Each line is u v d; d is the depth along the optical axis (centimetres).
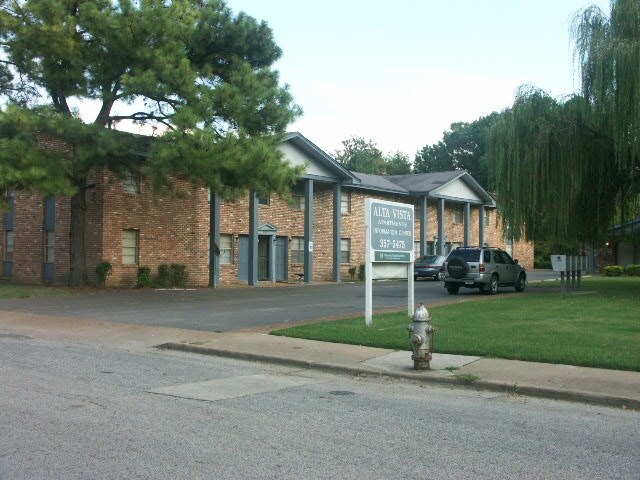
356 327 1391
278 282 3381
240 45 2470
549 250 6188
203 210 3084
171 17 2172
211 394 838
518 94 2341
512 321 1469
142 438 621
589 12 2122
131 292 2462
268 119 2377
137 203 2780
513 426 697
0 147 1980
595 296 2164
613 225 2572
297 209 3612
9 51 2180
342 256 3881
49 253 2908
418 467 549
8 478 506
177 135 2058
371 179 4109
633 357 1018
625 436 662
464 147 7838
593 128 2186
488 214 5241
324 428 674
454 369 995
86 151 2100
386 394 866
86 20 2098
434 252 4584
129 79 2066
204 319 1636
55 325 1543
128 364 1066
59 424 665
